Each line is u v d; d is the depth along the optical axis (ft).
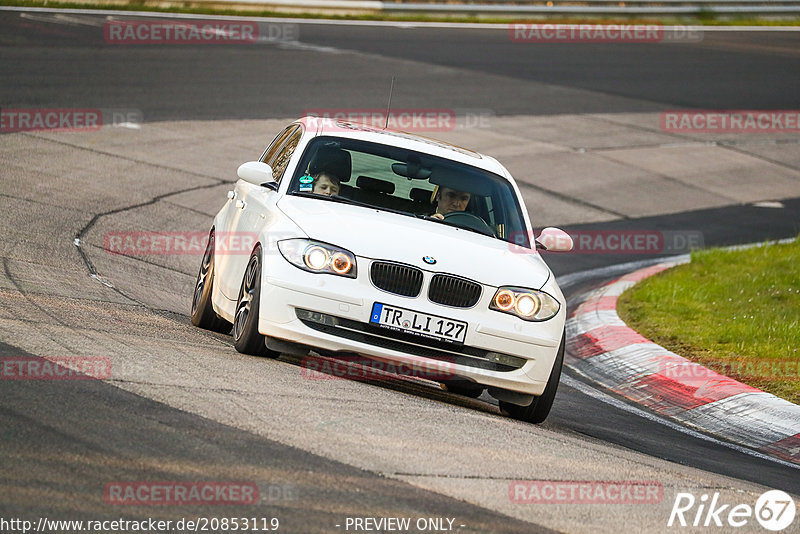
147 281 122.62
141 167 186.60
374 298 80.74
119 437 57.93
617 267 184.96
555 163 251.19
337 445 62.90
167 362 76.23
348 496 54.54
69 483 51.01
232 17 362.74
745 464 85.05
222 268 97.40
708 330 130.72
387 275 81.66
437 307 81.25
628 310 143.13
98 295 103.45
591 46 405.59
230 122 228.43
